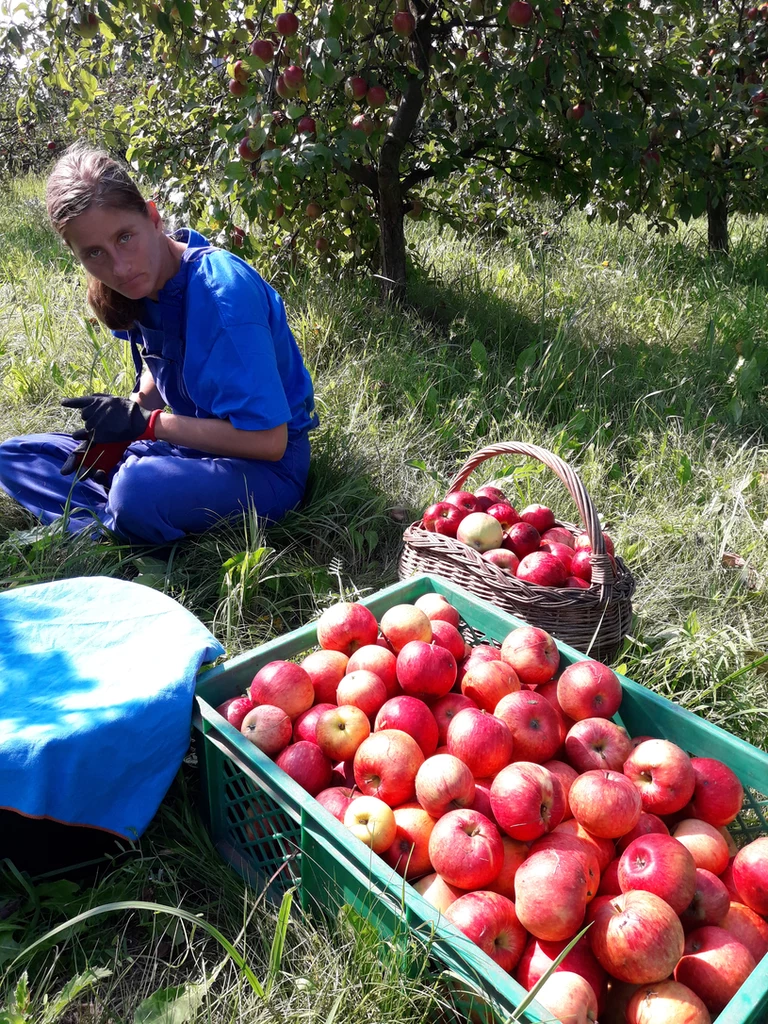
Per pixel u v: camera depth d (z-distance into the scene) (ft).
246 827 6.33
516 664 6.97
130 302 9.19
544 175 17.74
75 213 7.91
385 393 13.91
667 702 6.72
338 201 17.16
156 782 6.26
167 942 5.87
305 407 10.56
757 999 4.43
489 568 8.29
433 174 17.79
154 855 6.37
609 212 18.25
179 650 6.83
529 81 14.11
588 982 4.90
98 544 9.85
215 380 9.12
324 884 5.62
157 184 19.44
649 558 10.45
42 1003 5.21
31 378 13.39
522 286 19.12
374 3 14.57
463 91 15.87
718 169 18.12
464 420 13.46
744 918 5.31
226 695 6.95
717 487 12.01
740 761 6.31
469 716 6.01
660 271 21.20
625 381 15.01
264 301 9.83
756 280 22.24
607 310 18.15
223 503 9.84
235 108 15.28
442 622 7.32
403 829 5.65
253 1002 5.26
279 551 10.36
